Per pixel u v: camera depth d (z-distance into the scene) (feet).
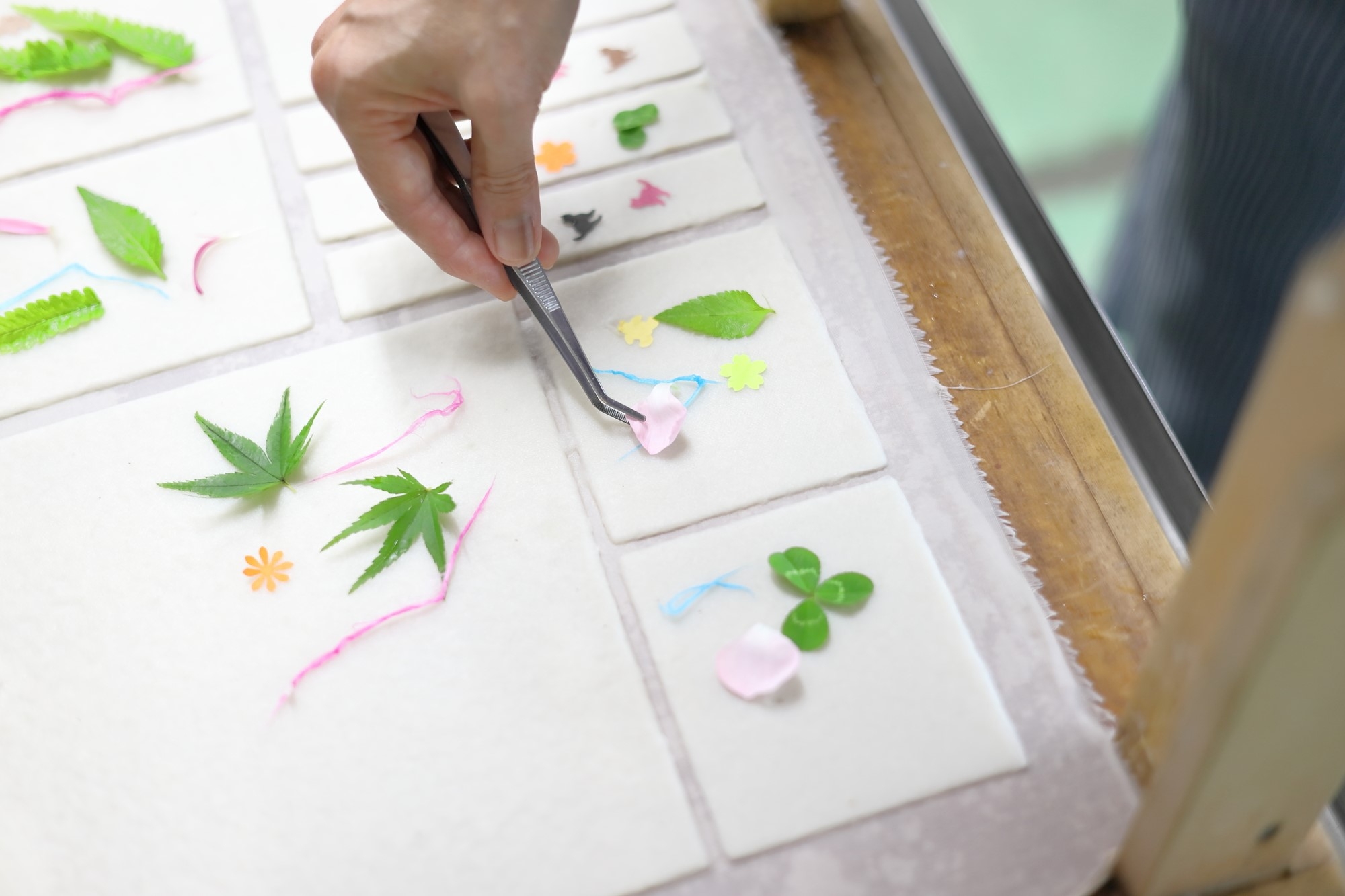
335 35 2.24
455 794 2.17
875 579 2.25
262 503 2.34
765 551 2.28
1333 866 2.11
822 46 2.68
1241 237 3.01
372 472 2.35
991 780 2.15
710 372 2.39
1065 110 4.72
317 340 2.47
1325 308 1.56
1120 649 2.21
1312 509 1.66
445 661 2.23
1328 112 2.64
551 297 2.37
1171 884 2.06
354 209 2.56
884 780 2.15
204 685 2.24
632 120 2.59
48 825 2.18
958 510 2.30
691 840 2.13
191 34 2.73
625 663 2.22
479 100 2.20
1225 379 3.32
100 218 2.55
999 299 2.44
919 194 2.53
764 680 2.19
